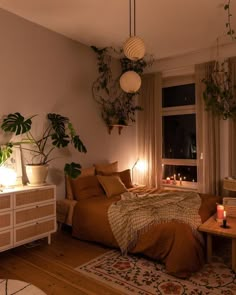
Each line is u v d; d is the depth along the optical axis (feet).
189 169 15.48
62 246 10.23
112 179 12.73
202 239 8.52
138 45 7.24
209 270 8.18
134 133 17.08
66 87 12.65
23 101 10.76
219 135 13.85
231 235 7.78
